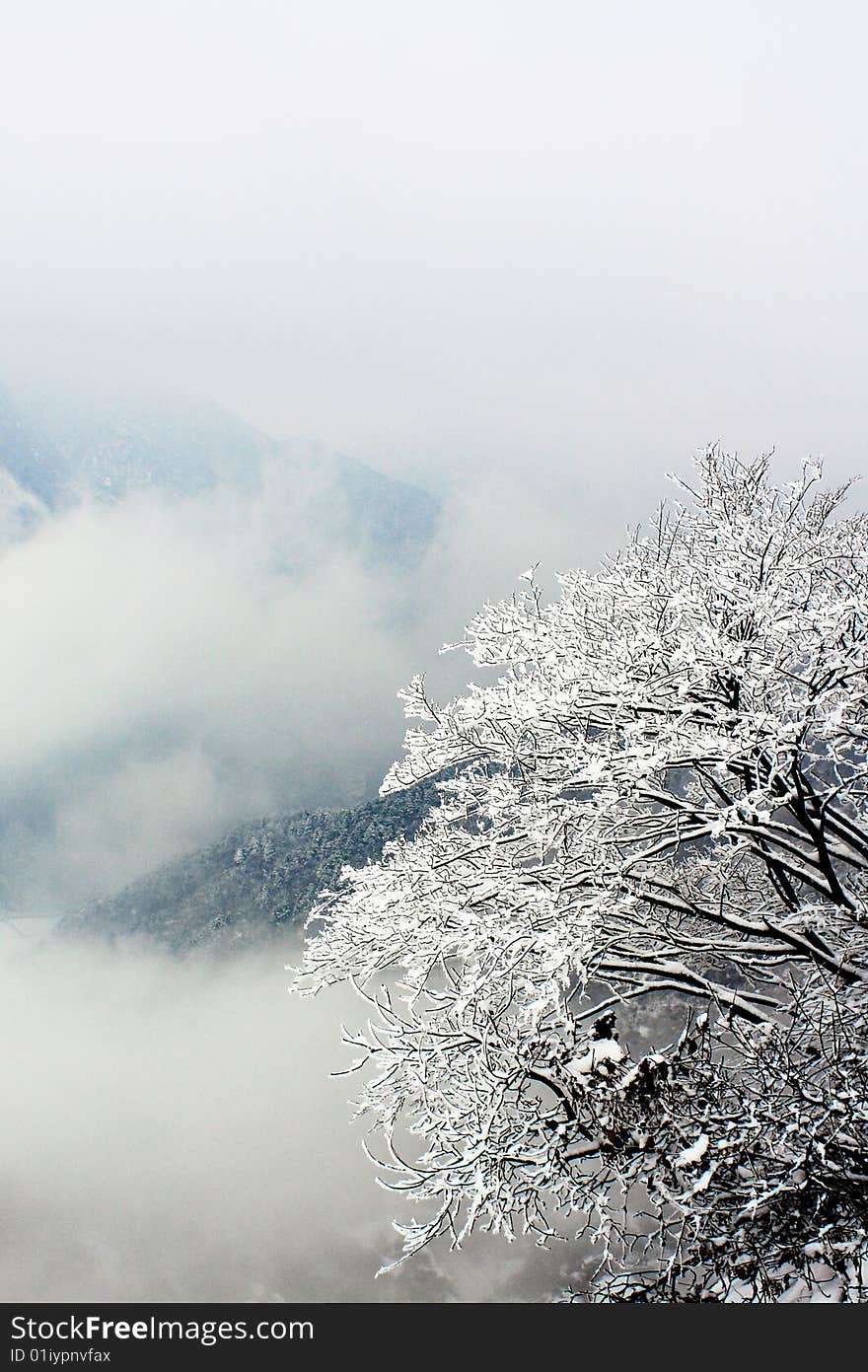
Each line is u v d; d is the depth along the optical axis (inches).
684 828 416.2
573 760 413.4
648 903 469.1
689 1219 335.6
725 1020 389.1
